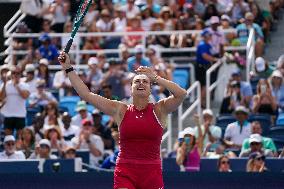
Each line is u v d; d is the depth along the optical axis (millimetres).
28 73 34469
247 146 29266
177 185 26000
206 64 35594
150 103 19703
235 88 33594
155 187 19547
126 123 19531
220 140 30891
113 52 37094
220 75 35656
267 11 40969
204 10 39500
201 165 28453
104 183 26078
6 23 42812
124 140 19562
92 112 32125
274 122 33094
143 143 19500
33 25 39562
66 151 29422
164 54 38531
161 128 19594
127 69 35156
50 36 37594
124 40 37969
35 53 37562
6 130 31953
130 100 33531
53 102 31828
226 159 27953
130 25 38469
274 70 35688
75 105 34812
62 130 31781
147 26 38688
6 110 32531
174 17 39250
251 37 36312
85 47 37844
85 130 30703
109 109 19688
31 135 30766
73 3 39875
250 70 36344
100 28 38844
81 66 36500
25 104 33406
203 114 31531
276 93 33812
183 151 28516
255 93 35562
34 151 30047
